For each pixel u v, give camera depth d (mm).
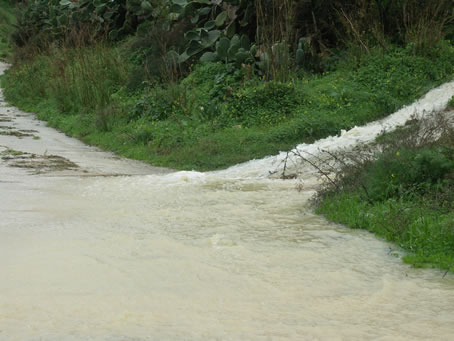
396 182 7344
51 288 4551
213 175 11016
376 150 10594
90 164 12219
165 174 11250
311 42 18000
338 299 4418
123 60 22516
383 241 6086
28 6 34719
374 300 4402
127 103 18922
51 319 3977
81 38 25031
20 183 9266
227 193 8789
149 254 5477
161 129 15594
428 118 12219
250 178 10492
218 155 13164
